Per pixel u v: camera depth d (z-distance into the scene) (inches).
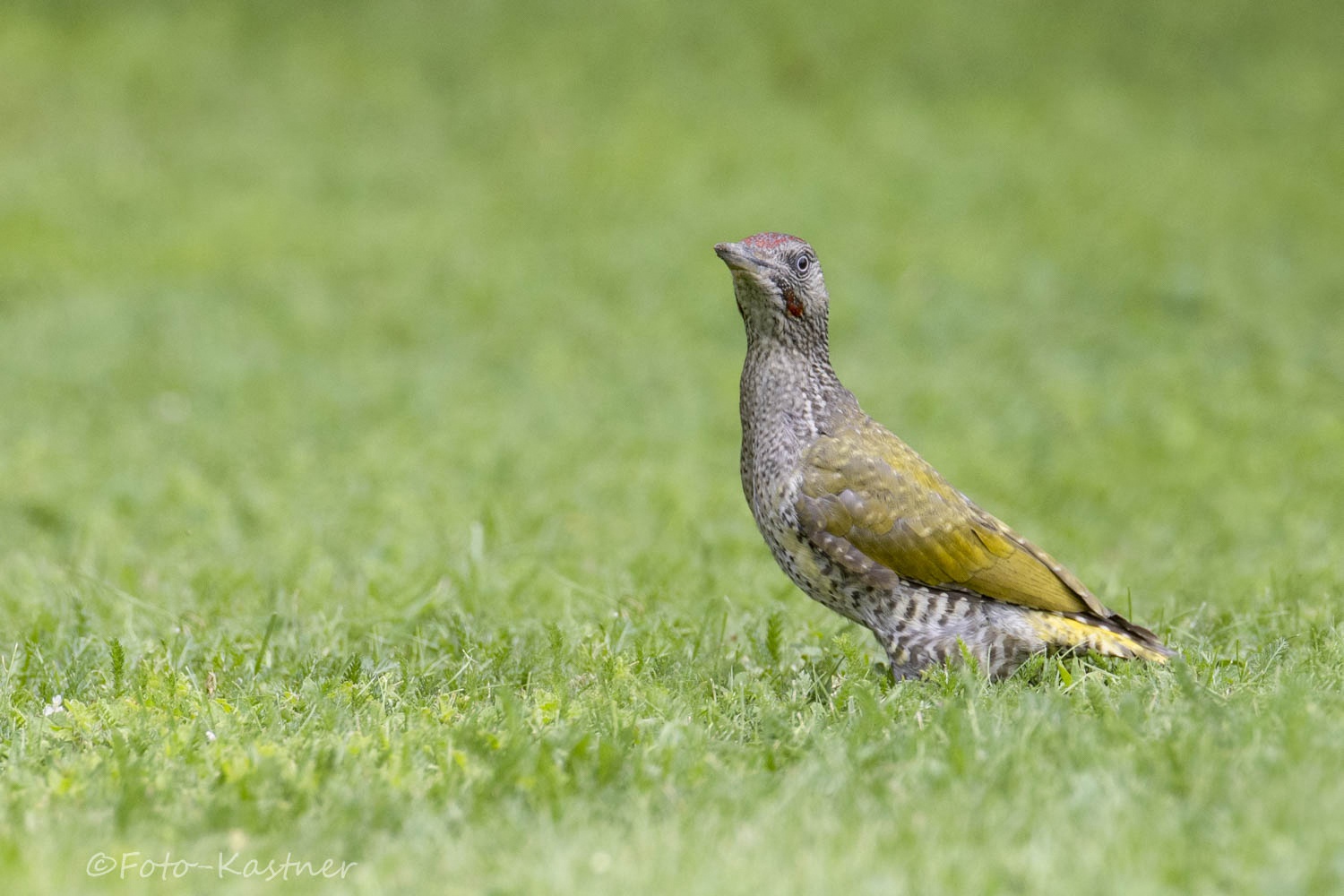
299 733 277.6
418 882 214.1
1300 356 773.9
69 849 222.7
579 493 560.1
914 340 826.8
